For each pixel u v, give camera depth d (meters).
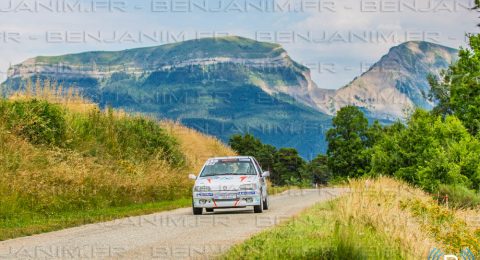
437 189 36.38
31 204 21.25
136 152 33.34
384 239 13.23
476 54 43.47
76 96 33.78
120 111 37.66
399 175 43.19
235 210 24.53
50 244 13.91
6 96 28.89
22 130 27.09
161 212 23.94
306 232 14.17
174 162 38.12
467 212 27.17
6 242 14.34
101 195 25.56
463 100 44.34
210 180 22.48
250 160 23.84
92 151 29.80
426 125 44.00
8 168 22.59
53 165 24.62
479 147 40.19
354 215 15.96
